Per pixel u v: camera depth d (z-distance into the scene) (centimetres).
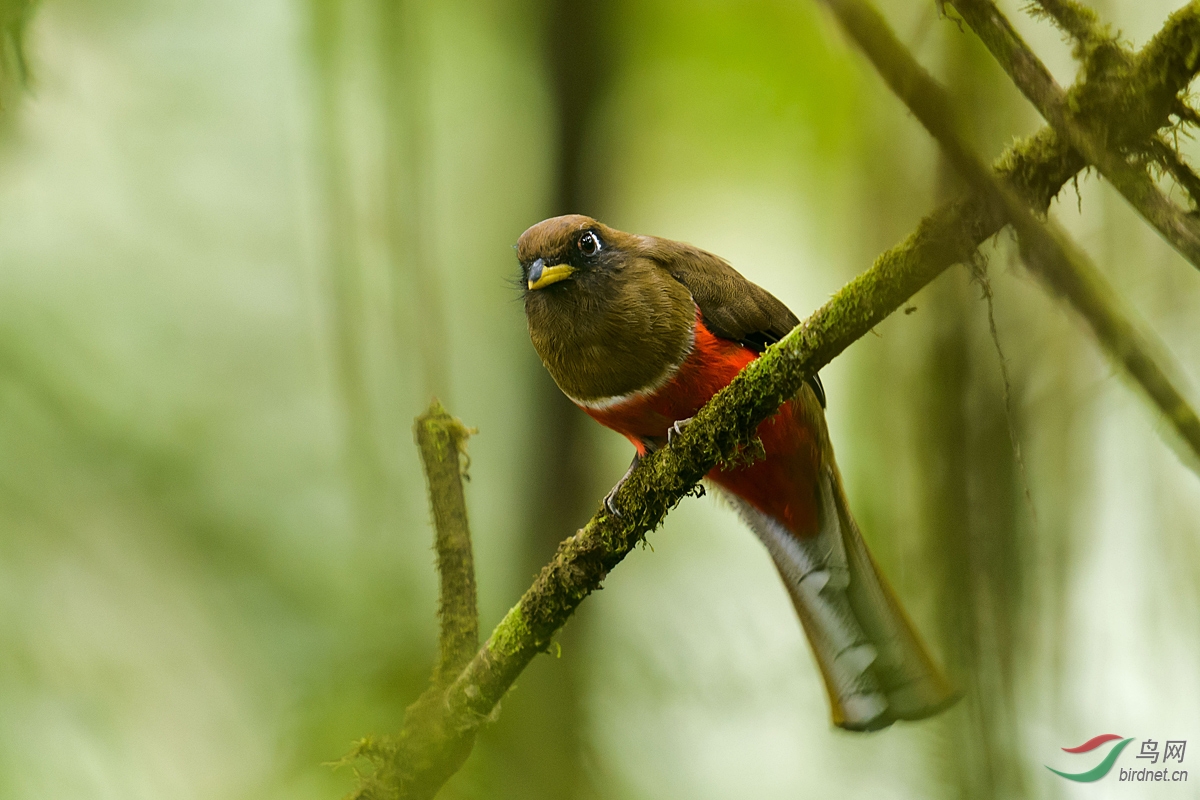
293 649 1126
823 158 1175
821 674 809
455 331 1347
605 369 811
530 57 1303
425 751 663
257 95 1354
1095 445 831
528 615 664
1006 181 535
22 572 1148
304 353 1316
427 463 707
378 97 1037
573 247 817
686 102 1246
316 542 1204
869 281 585
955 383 768
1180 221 491
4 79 781
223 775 1080
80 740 1082
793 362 615
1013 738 743
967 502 760
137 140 1334
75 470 1205
